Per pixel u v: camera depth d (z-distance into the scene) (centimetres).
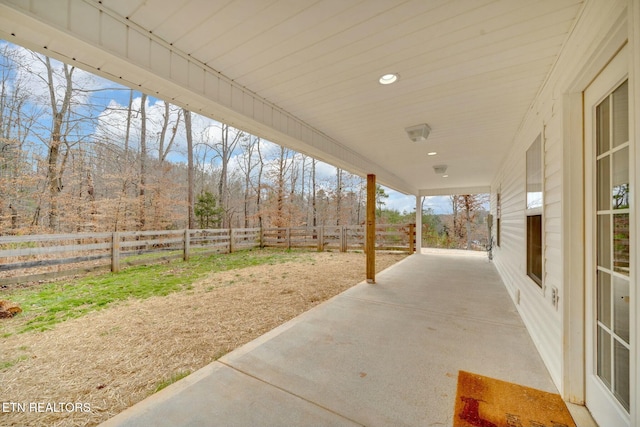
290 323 305
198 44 188
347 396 178
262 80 237
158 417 158
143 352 248
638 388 103
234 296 428
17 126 843
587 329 168
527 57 197
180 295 431
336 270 645
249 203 1680
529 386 190
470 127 350
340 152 424
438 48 188
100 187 1058
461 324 301
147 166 1174
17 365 224
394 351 239
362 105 286
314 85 244
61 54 158
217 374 203
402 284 491
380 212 1952
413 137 358
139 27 171
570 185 177
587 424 156
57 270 590
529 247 304
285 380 196
